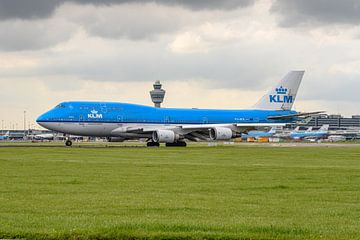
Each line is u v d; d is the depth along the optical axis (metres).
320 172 71.06
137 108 164.50
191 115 170.50
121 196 46.69
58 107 157.88
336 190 51.78
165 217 36.28
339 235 30.36
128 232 30.56
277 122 183.62
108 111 160.38
